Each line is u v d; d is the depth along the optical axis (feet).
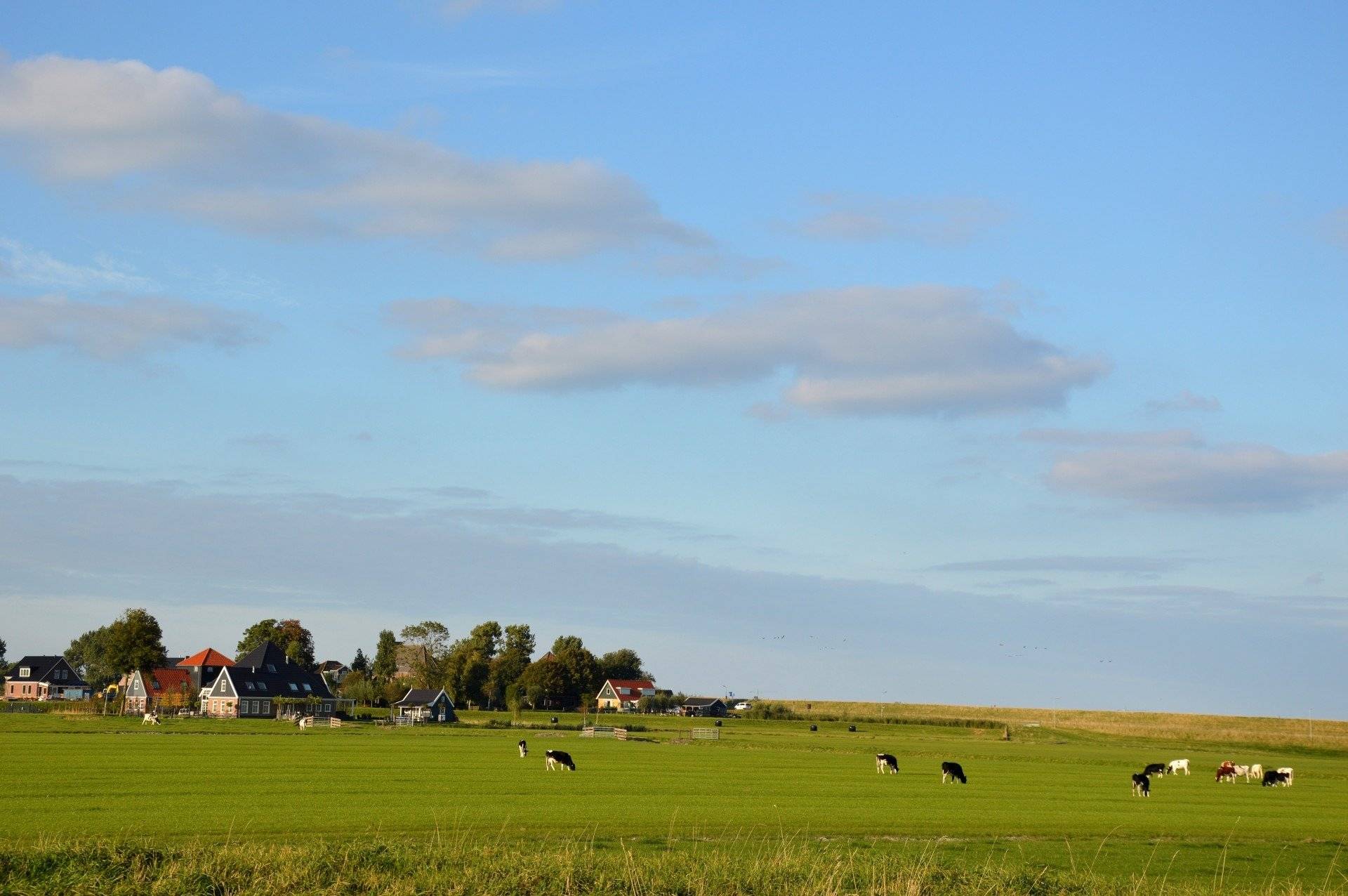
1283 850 152.15
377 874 85.30
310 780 199.62
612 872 87.56
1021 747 467.52
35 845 95.20
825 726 635.66
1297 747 559.38
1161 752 477.77
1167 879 120.67
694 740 447.42
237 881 83.10
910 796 210.18
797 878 88.99
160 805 155.94
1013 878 94.22
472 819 148.05
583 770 248.73
